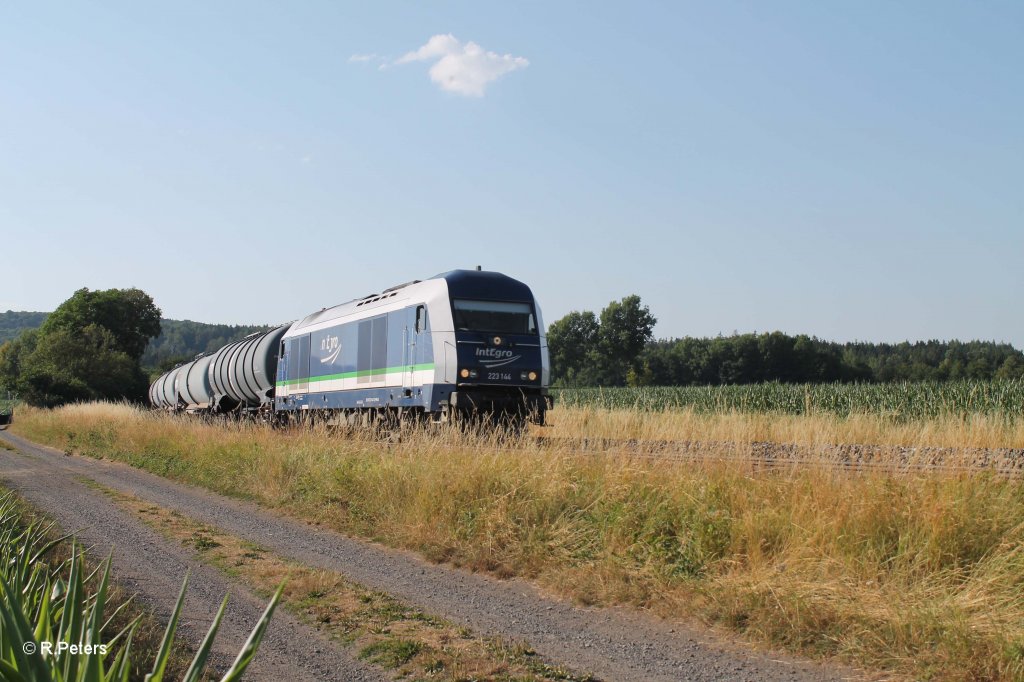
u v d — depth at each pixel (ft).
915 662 19.69
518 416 63.46
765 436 52.90
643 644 22.59
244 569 31.24
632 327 301.02
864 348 463.01
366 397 74.74
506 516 33.63
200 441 70.69
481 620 24.95
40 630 11.62
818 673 20.11
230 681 9.14
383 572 31.45
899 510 26.99
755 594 24.14
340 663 20.89
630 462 35.68
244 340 115.34
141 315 339.77
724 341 315.78
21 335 382.01
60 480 62.39
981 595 22.33
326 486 45.52
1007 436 47.70
